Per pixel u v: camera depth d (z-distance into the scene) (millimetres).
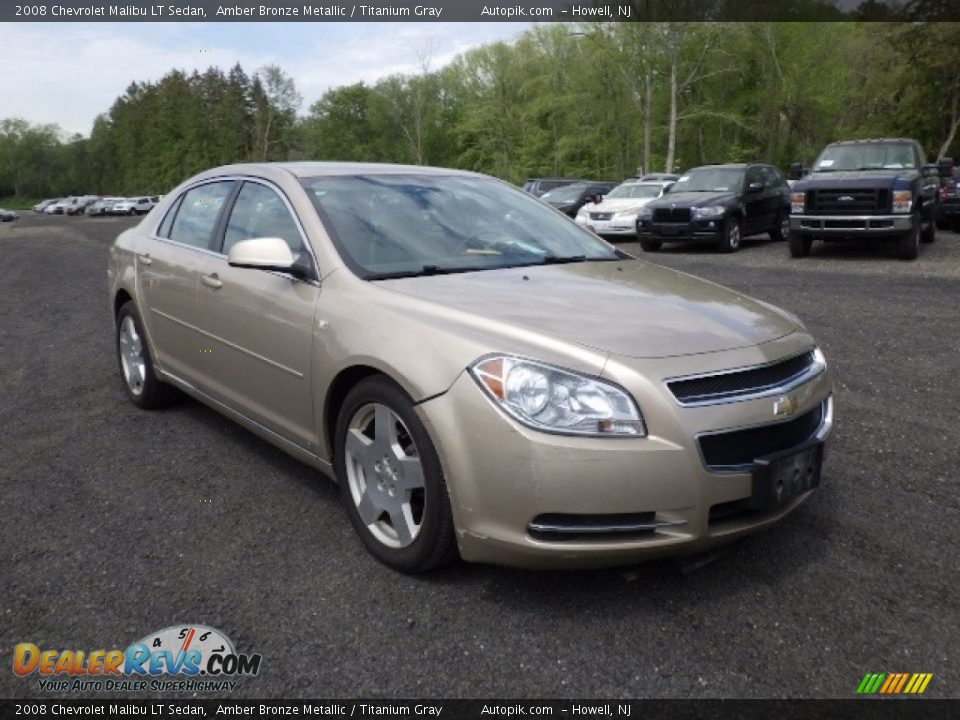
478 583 2936
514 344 2703
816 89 42875
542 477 2531
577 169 54188
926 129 40031
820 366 3121
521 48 56062
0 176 145625
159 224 4934
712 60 42219
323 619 2723
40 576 3018
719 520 2713
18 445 4500
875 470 3918
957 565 3023
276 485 3865
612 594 2854
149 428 4750
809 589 2873
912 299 8453
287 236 3693
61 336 7703
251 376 3762
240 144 100812
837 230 12164
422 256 3543
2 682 2424
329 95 84000
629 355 2646
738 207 15070
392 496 2992
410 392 2785
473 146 62062
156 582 2971
